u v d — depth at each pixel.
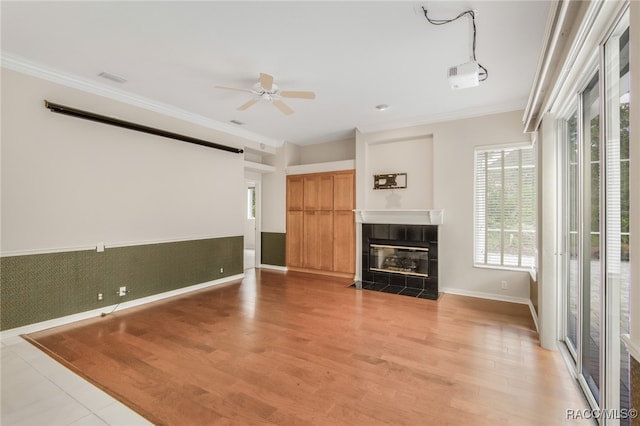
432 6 2.34
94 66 3.35
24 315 3.29
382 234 5.50
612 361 1.67
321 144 6.97
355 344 3.03
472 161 4.71
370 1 2.29
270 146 6.70
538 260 3.18
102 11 2.42
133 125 4.12
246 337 3.19
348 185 6.00
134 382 2.36
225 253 5.68
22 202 3.28
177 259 4.84
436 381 2.38
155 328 3.43
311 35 2.74
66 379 2.40
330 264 6.22
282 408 2.06
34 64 3.28
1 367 2.58
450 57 3.11
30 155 3.33
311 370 2.54
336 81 3.68
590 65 1.97
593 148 2.16
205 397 2.18
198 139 5.05
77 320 3.67
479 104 4.45
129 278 4.22
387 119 5.18
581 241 2.32
